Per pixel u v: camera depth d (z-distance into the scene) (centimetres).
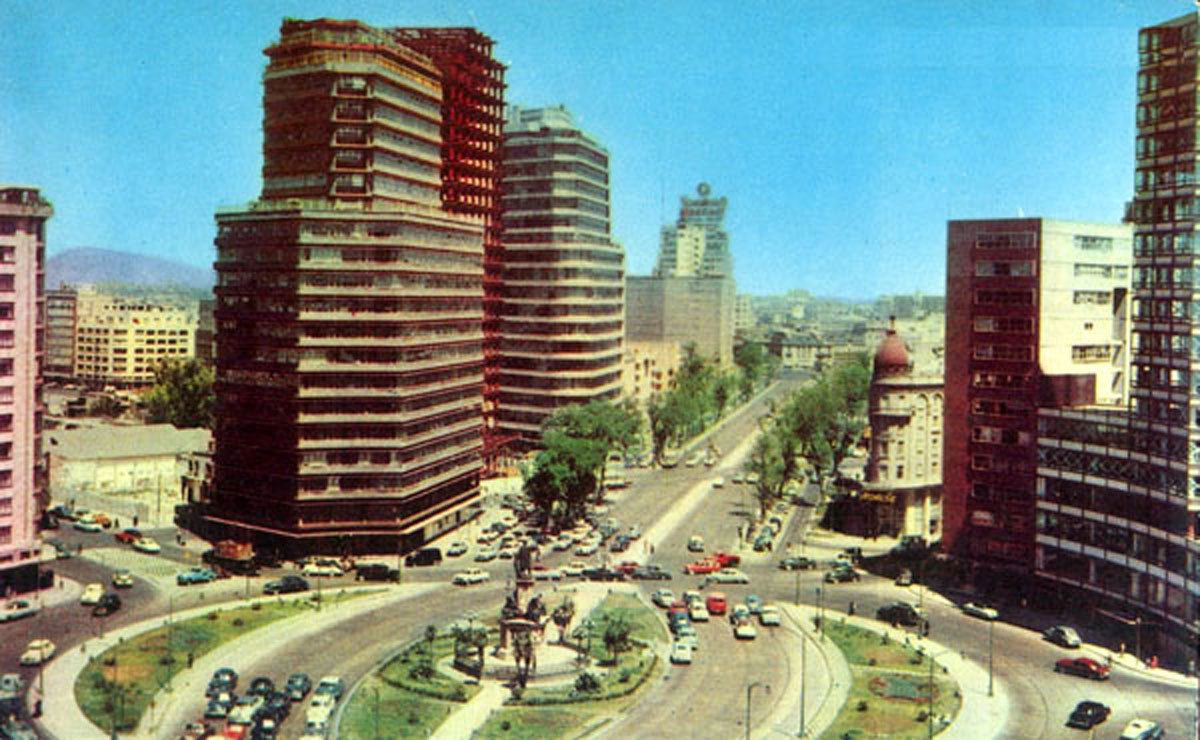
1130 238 14188
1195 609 10519
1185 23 10875
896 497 17088
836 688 10188
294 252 14488
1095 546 11962
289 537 14862
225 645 11206
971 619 12562
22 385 12544
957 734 9062
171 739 8769
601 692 9919
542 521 17288
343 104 15638
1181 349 10812
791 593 13762
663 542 16600
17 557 12650
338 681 9912
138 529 16300
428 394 15588
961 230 13875
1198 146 10719
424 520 15625
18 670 10294
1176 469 10850
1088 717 9244
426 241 15538
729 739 8906
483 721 9219
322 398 14562
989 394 13650
